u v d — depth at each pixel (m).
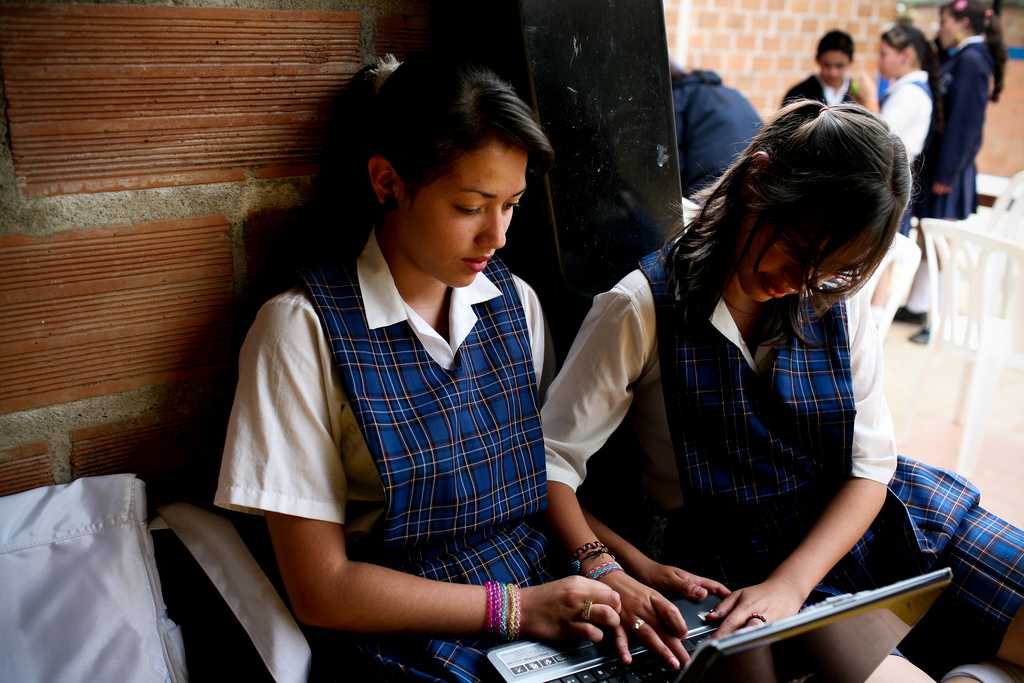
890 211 1.02
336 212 1.16
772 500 1.24
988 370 2.44
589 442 1.24
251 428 0.96
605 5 1.27
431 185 0.93
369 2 1.16
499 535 1.14
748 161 1.16
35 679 0.91
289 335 0.96
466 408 1.07
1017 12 4.91
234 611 1.01
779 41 4.17
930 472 1.36
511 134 0.90
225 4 1.02
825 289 1.14
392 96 0.94
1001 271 2.75
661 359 1.19
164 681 0.99
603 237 1.35
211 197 1.07
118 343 1.05
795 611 1.11
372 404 0.97
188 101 1.03
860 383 1.28
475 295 1.11
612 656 1.02
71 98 0.95
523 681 0.96
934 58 3.53
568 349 1.35
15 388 1.00
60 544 0.96
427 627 1.00
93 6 0.94
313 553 0.96
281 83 1.09
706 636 1.07
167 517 1.07
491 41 1.23
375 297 1.01
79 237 0.99
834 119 1.05
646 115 1.37
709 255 1.17
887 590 0.82
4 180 0.93
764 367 1.23
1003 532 1.24
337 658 1.05
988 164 5.23
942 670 1.25
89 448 1.07
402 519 1.01
